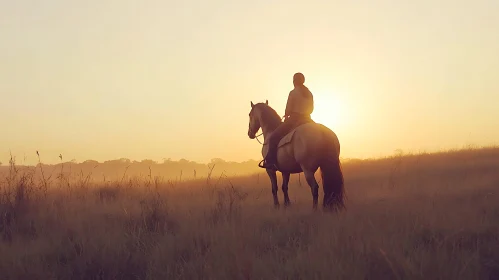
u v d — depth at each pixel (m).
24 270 5.11
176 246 5.84
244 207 8.54
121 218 7.92
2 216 7.87
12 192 9.26
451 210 6.84
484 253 4.98
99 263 5.33
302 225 6.80
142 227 7.10
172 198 10.11
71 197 10.29
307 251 5.17
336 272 4.32
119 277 5.18
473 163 14.90
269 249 5.73
